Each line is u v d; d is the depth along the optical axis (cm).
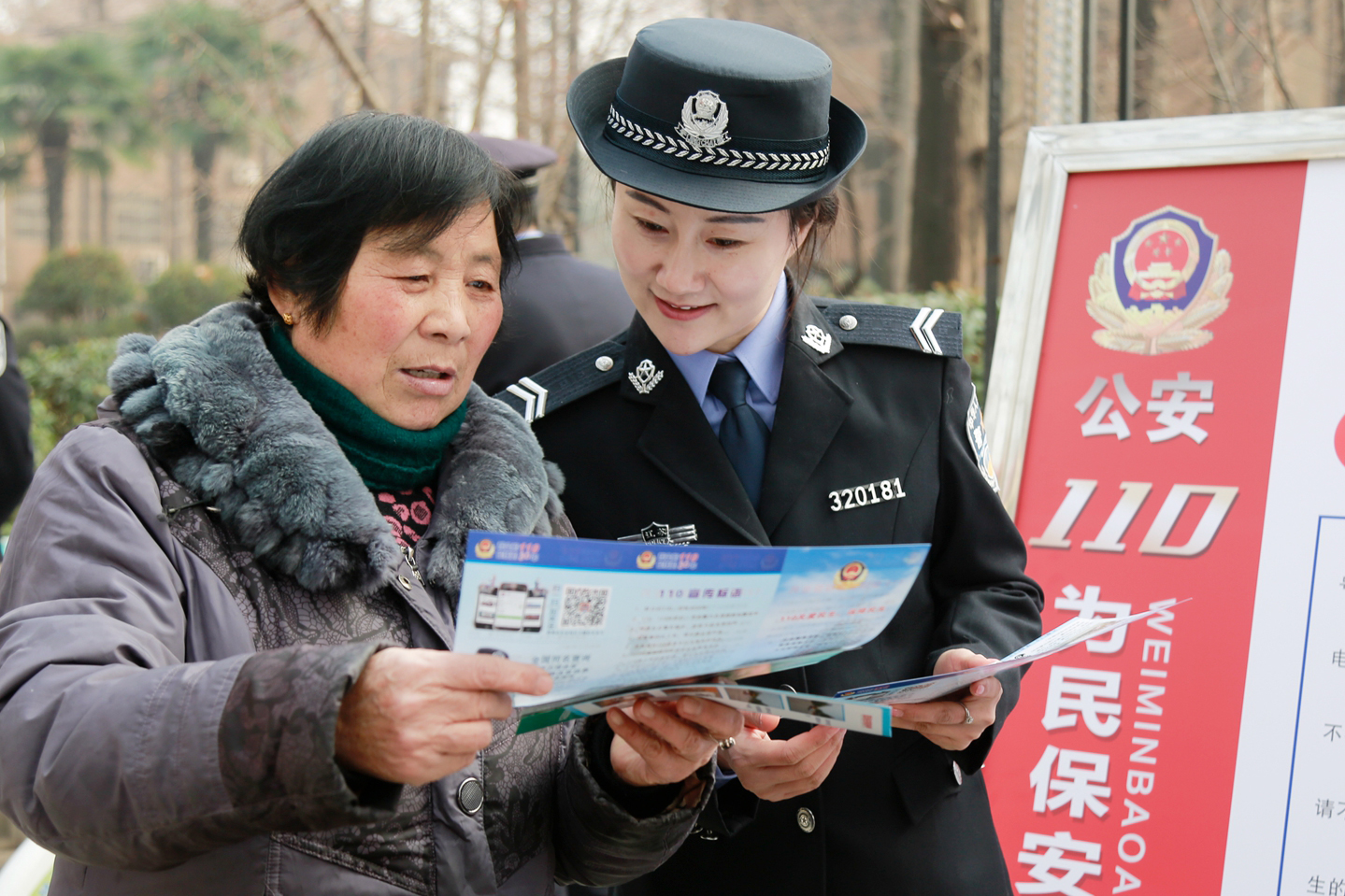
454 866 113
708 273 145
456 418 131
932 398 169
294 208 116
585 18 768
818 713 105
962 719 132
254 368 116
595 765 125
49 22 1966
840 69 1009
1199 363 208
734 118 144
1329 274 203
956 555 168
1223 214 211
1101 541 209
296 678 90
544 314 260
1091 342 217
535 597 91
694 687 107
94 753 92
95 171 1784
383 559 112
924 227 568
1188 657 199
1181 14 632
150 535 108
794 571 100
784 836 160
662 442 161
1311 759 188
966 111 561
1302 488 197
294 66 957
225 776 89
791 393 162
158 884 104
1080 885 198
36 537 108
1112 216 219
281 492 110
